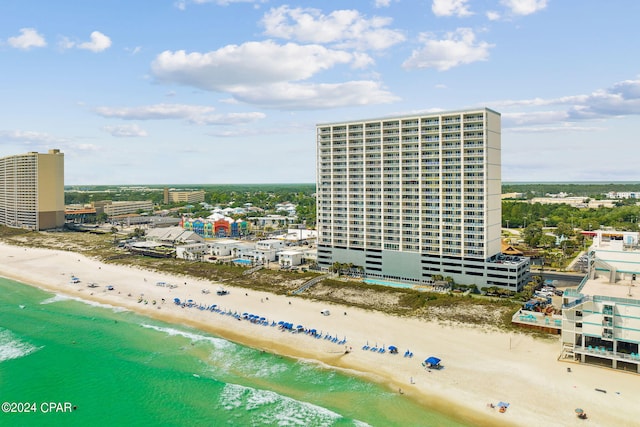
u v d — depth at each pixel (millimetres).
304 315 138500
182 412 89000
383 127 177125
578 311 103312
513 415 82562
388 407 87438
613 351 97625
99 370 107062
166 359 112250
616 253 120188
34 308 155375
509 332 119000
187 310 148375
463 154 160625
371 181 181125
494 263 157500
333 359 108500
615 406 83438
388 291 156750
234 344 119938
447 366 102000
